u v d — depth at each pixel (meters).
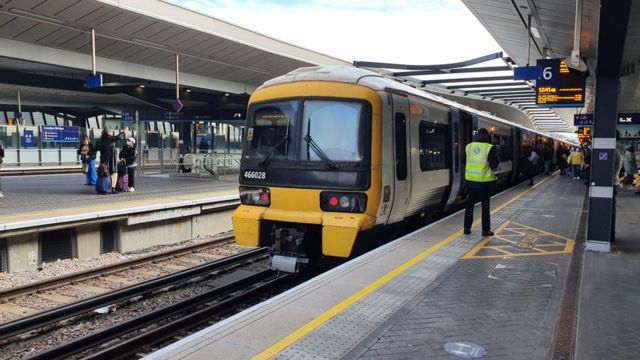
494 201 14.38
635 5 7.79
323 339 4.18
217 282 8.88
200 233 13.46
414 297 5.31
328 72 7.86
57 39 19.06
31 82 24.31
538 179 25.11
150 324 6.66
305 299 5.19
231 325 4.44
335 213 7.33
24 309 7.29
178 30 20.31
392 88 8.25
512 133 20.55
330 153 7.42
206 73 25.81
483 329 4.46
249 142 8.10
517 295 5.43
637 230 9.49
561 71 14.75
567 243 8.20
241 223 7.90
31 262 9.60
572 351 4.02
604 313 4.88
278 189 7.69
